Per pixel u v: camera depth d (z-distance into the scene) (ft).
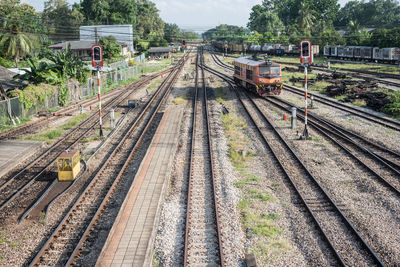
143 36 387.96
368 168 53.52
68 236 39.06
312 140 69.51
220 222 40.34
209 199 46.19
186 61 293.43
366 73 158.81
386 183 48.19
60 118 95.91
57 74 114.93
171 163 59.11
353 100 103.19
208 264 33.24
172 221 41.01
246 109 97.30
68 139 76.07
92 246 37.09
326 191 47.24
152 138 73.97
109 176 55.26
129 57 285.84
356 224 39.11
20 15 253.44
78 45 237.86
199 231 38.73
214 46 442.09
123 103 115.96
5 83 103.86
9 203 47.50
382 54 195.52
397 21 393.91
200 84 157.48
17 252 36.52
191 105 109.60
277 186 49.60
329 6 404.57
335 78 142.51
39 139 75.10
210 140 70.33
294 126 77.77
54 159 63.46
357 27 283.79
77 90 123.03
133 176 54.80
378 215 40.96
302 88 130.41
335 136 71.67
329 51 246.06
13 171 58.44
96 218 42.24
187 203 44.04
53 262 34.71
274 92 110.93
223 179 52.26
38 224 41.88
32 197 49.11
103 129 83.30
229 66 228.02
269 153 62.85
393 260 32.76
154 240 37.42
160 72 218.79
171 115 95.81
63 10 333.62
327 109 95.71
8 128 84.48
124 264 33.12
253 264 32.09
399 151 61.46
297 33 336.49
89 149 68.69
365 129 75.56
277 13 446.19
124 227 39.58
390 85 124.77
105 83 150.00
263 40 333.83
